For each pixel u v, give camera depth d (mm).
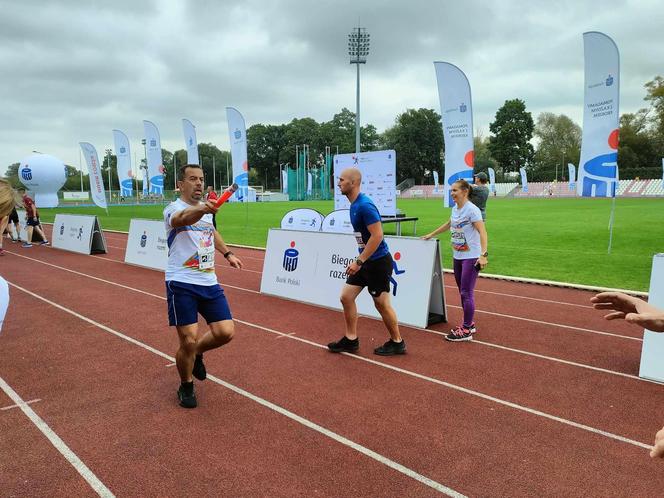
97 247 14219
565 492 2871
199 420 3785
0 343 5746
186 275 3854
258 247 14656
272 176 108125
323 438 3502
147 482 2965
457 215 5703
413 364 5012
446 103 13695
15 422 3760
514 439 3490
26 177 33750
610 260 11508
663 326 1619
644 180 62562
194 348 3895
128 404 4078
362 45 36188
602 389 4387
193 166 3867
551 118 89062
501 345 5629
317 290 7590
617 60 11180
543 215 26344
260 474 3047
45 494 2848
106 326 6453
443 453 3303
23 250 15195
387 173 14281
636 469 3107
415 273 6480
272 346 5590
